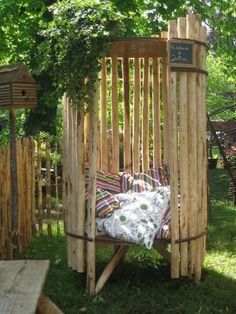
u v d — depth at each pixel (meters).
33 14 10.79
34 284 2.53
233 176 9.91
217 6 12.48
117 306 4.12
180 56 4.24
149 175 5.30
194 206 4.46
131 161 5.55
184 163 4.35
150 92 5.91
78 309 4.12
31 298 2.34
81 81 4.15
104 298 4.32
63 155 4.75
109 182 5.15
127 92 5.46
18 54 10.91
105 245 4.55
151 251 5.62
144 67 5.42
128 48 4.74
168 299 4.29
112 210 4.54
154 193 4.70
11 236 5.39
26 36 10.83
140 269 5.11
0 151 5.24
